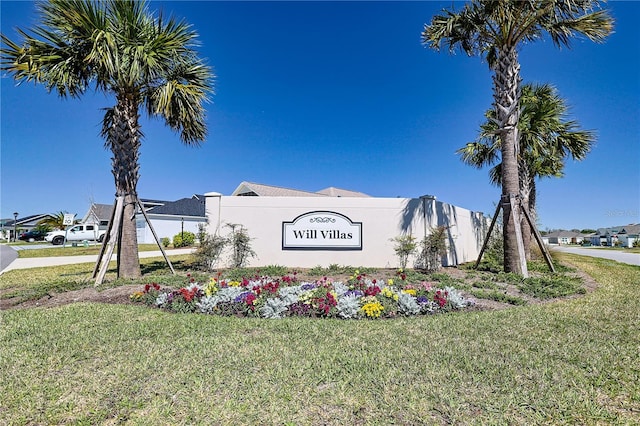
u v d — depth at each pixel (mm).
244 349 3533
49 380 2889
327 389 2701
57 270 10969
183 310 5309
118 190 8375
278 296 5637
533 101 11938
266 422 2301
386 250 10695
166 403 2521
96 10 7215
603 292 6852
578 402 2518
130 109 8430
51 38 7312
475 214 14266
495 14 8336
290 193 23312
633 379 2873
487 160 13742
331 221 10781
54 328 4340
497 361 3207
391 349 3523
